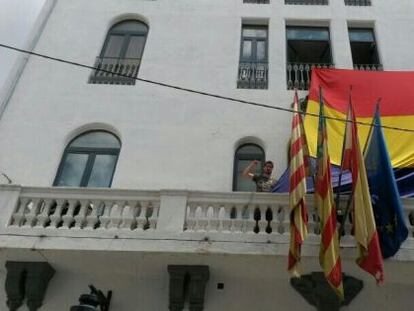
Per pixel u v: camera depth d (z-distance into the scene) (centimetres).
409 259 813
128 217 896
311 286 878
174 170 1085
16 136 1133
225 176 1076
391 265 829
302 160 859
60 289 911
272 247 835
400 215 806
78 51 1302
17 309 885
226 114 1180
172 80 1245
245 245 839
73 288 912
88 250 852
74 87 1228
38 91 1215
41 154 1110
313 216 880
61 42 1316
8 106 1183
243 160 1129
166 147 1121
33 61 1272
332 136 1046
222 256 841
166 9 1403
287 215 881
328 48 1364
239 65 1299
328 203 788
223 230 873
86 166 1121
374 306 869
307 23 1398
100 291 866
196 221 886
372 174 877
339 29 1369
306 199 892
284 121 1167
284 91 1230
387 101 1103
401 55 1307
